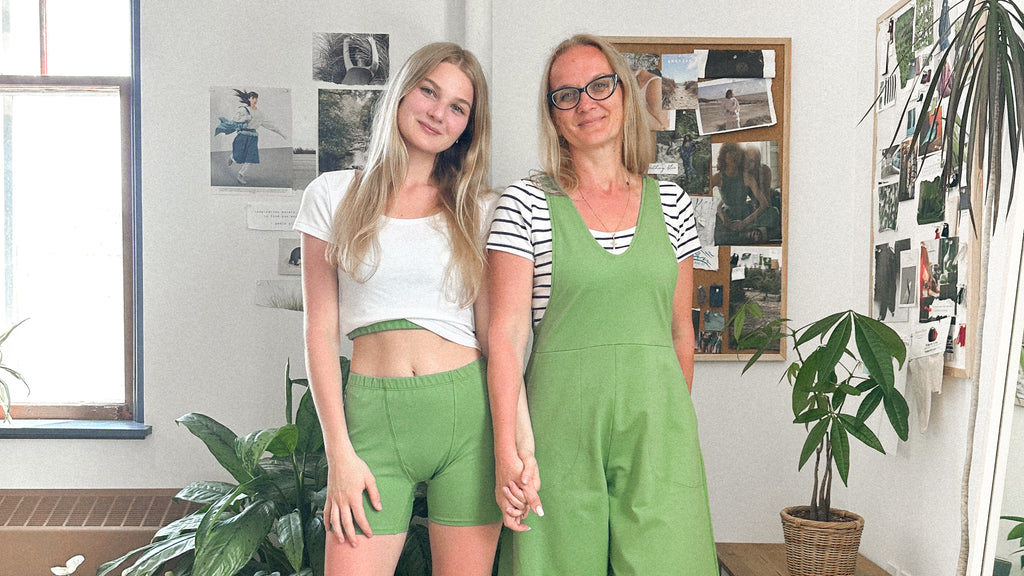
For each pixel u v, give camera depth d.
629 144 1.93
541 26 2.96
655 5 2.96
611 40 2.94
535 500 1.73
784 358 2.96
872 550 2.73
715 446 2.98
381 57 2.99
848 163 2.96
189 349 2.99
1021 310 1.71
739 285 2.96
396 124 1.85
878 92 2.71
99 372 3.12
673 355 1.86
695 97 2.95
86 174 3.11
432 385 1.80
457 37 3.00
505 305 1.81
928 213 2.35
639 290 1.81
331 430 1.80
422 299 1.84
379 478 1.81
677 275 1.93
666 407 1.81
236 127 2.97
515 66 2.96
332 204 1.88
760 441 2.98
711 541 1.84
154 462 2.99
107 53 3.09
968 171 1.92
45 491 2.96
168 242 2.97
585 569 1.78
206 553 2.12
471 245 1.86
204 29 2.96
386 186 1.84
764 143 2.95
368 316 1.83
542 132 1.92
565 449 1.78
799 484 2.99
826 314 2.97
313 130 2.98
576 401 1.78
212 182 2.97
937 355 2.29
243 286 2.98
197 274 2.98
